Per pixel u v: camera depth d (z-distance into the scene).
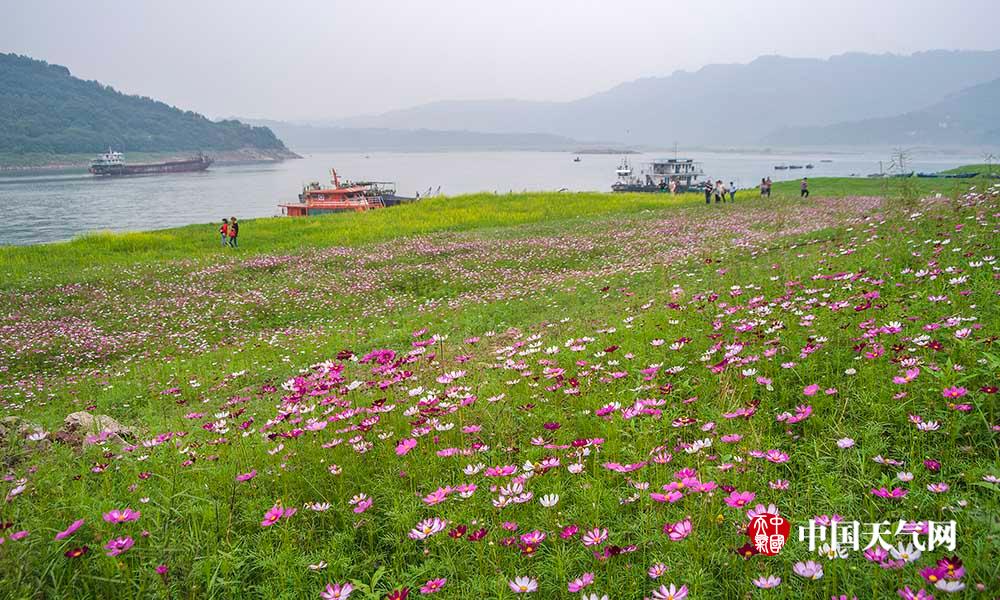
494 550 3.41
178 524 4.13
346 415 5.43
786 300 7.73
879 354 5.09
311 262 23.98
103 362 13.74
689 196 47.59
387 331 13.02
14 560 3.36
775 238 18.28
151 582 3.45
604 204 41.28
